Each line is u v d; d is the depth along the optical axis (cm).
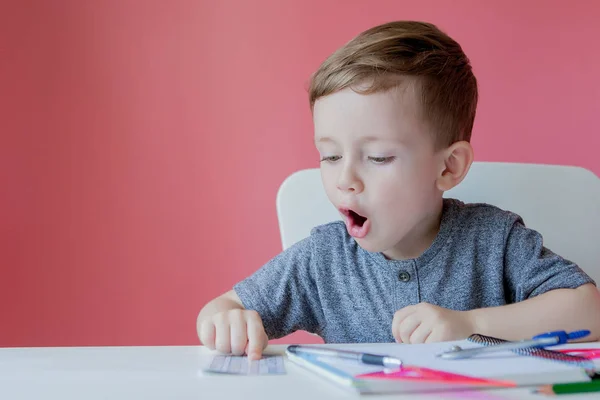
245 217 186
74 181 187
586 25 183
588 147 183
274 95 186
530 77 184
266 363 57
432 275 96
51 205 187
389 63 82
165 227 187
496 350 53
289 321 102
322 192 115
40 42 188
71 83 188
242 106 186
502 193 118
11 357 61
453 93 91
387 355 54
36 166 187
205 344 67
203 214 187
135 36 188
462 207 101
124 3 188
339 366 50
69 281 187
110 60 188
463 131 96
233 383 48
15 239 187
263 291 100
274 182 185
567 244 118
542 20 184
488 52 185
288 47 186
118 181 187
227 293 100
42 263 187
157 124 187
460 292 96
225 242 186
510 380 44
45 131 187
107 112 187
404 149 82
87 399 44
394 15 185
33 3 188
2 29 187
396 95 82
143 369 54
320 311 104
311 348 58
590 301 81
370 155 82
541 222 118
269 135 186
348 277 101
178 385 47
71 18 188
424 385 43
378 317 98
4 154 187
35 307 187
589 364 49
